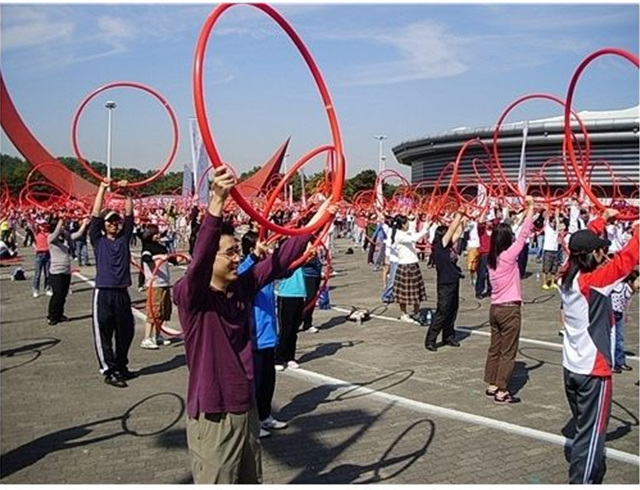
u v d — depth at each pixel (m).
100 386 7.90
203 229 3.48
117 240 8.01
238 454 3.71
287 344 8.64
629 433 6.36
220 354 3.70
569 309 4.91
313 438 6.14
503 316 7.19
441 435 6.21
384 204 22.98
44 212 25.11
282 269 4.04
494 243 7.24
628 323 12.25
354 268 23.17
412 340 10.62
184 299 3.67
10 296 16.08
